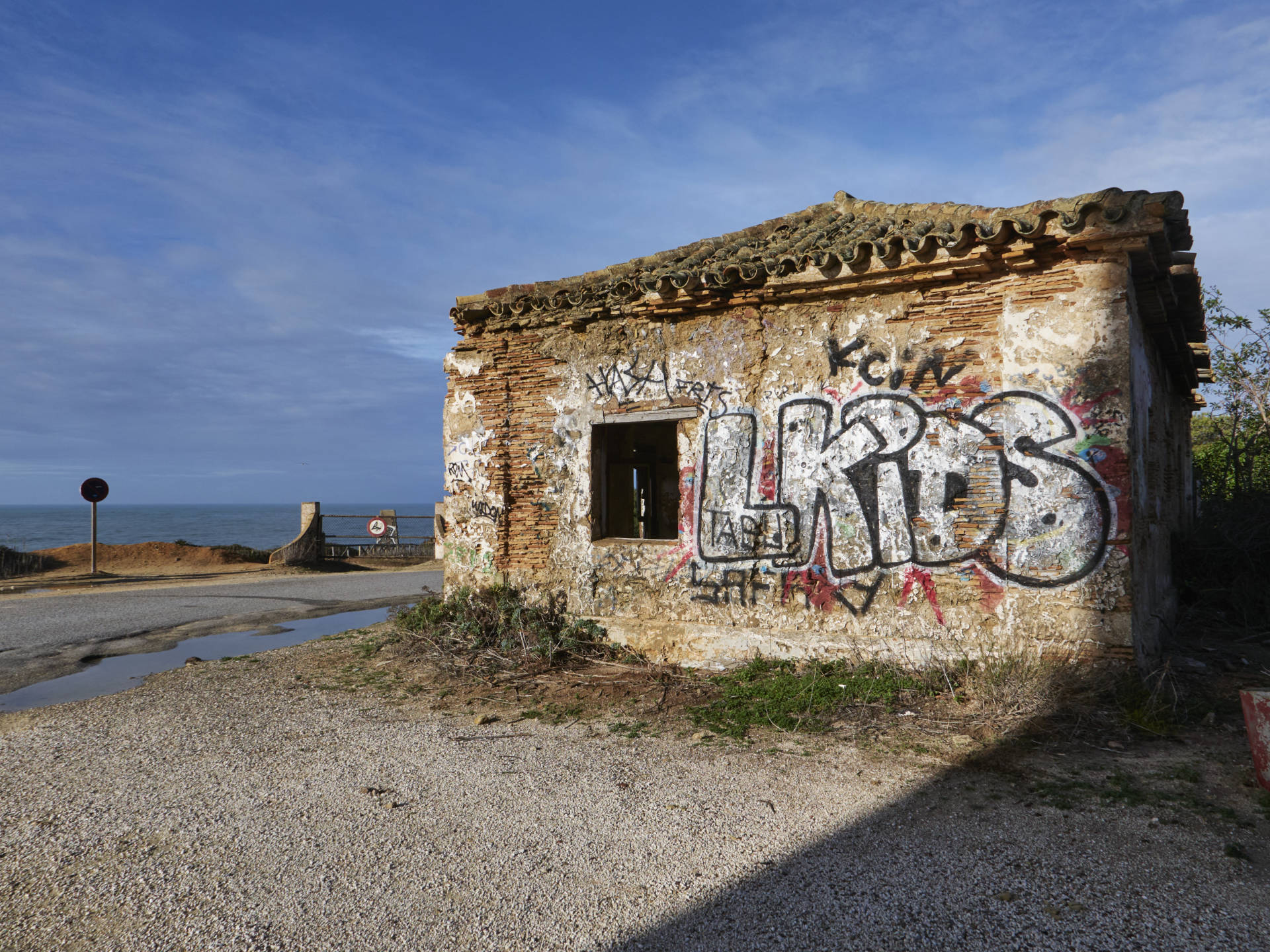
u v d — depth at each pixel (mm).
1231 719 4871
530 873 3271
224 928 2902
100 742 5230
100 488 18453
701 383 6980
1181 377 9094
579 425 7664
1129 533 5137
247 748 5070
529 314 7945
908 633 5984
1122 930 2697
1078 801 3771
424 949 2734
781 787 4176
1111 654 5152
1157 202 4922
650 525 10539
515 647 7215
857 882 3100
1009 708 4949
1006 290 5621
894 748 4676
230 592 14664
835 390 6352
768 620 6598
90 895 3166
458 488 8469
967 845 3381
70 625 10672
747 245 7594
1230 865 3117
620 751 4887
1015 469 5539
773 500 6609
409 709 6027
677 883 3156
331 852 3510
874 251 5965
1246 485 12836
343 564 21516
